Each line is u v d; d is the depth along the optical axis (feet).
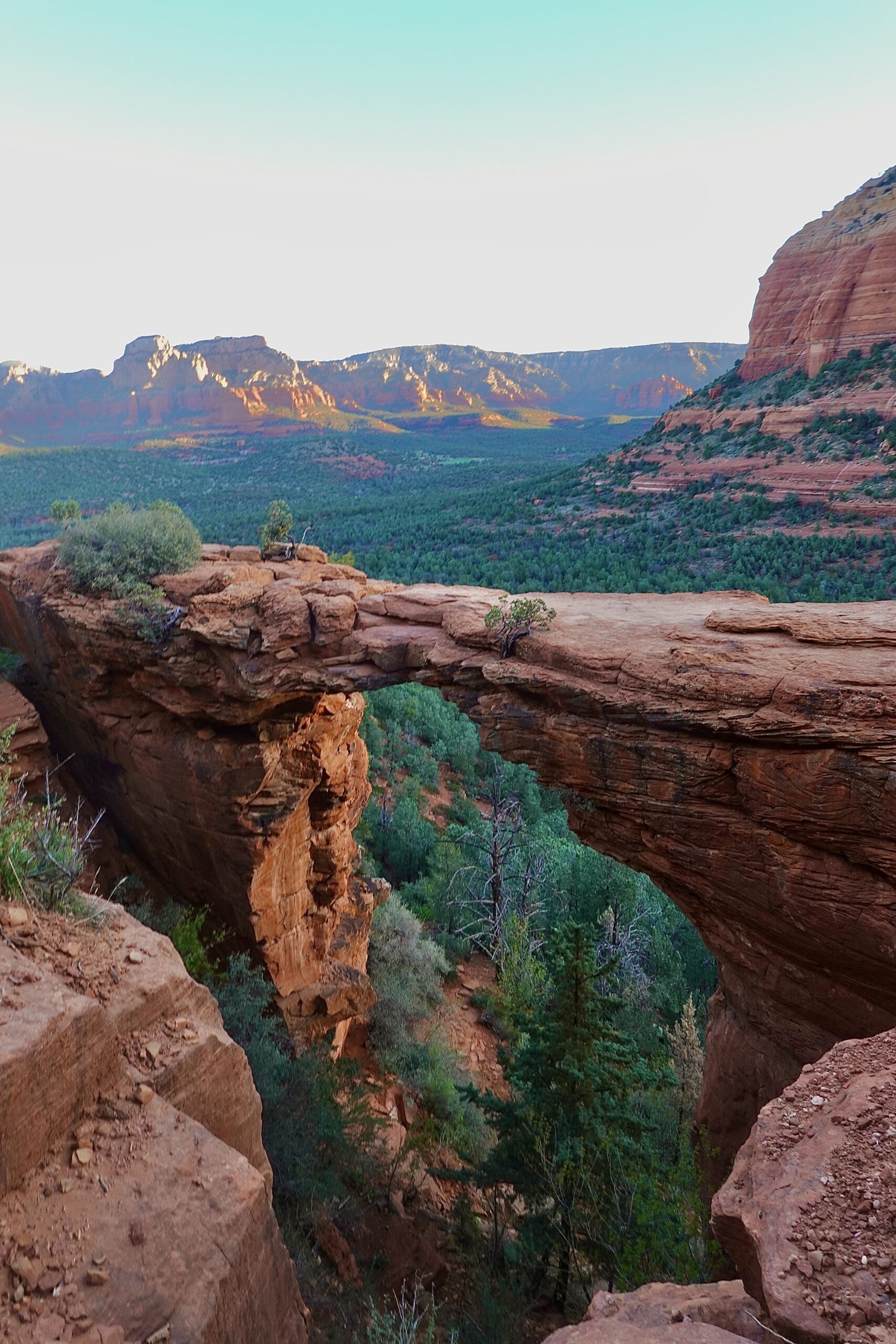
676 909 112.78
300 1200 40.19
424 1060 73.46
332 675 52.42
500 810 101.60
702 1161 44.06
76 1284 16.57
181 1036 23.06
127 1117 20.29
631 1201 40.52
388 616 54.70
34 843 27.61
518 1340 38.22
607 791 40.75
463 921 101.40
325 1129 46.55
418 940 88.69
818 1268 13.70
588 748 40.63
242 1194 19.39
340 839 71.41
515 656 45.09
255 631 56.08
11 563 73.41
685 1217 37.65
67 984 22.75
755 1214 15.34
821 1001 37.17
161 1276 17.21
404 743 135.13
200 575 63.36
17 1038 18.37
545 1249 43.06
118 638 62.13
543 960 97.81
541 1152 43.86
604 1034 45.78
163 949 25.79
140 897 72.23
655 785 38.73
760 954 39.01
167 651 59.57
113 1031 21.16
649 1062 70.79
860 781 32.19
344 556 103.24
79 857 29.35
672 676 37.81
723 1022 44.29
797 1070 39.50
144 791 68.28
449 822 121.08
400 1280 42.34
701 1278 33.76
